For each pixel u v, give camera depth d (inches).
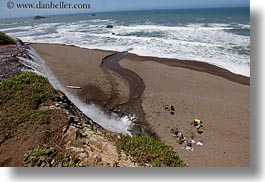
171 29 1567.4
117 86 637.9
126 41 1245.1
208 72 733.3
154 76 709.3
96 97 573.3
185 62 831.7
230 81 664.4
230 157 372.5
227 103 538.0
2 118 257.3
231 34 1262.3
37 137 232.1
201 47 1006.4
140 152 240.7
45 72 551.2
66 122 254.7
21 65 444.5
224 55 884.6
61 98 327.6
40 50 1083.3
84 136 246.5
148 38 1275.8
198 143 403.9
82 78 689.6
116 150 237.9
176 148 392.8
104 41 1291.8
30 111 268.8
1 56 483.2
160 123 466.9
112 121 477.1
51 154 211.5
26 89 309.4
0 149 221.6
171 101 551.2
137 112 509.7
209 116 486.9
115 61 883.4
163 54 944.9
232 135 426.9
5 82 319.3
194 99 558.9
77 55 980.6
